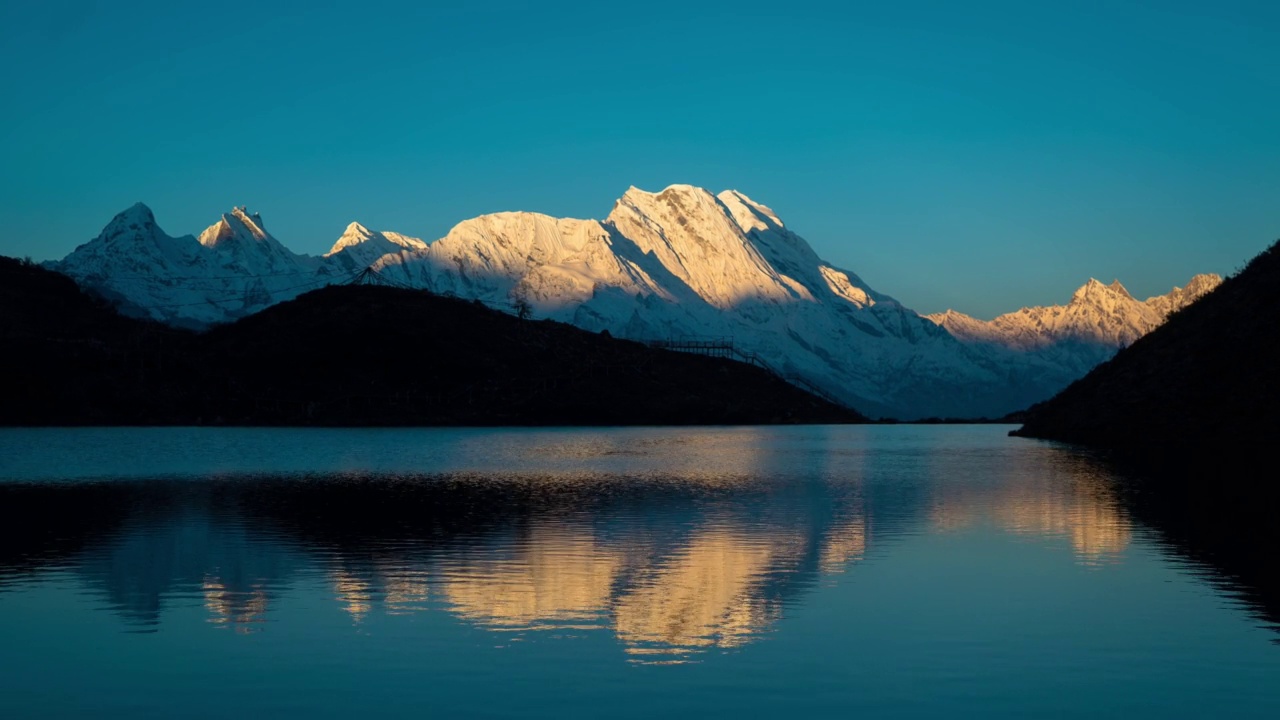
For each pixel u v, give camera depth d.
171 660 28.02
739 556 42.03
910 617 32.19
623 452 112.38
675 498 63.22
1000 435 162.38
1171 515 52.41
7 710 24.58
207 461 95.38
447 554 42.34
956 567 39.66
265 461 95.75
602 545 44.66
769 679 26.61
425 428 170.62
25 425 153.25
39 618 32.03
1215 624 31.20
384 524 51.03
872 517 53.69
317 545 44.50
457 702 25.05
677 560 41.19
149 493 65.75
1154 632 30.41
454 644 29.41
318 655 28.44
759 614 32.59
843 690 25.84
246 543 44.97
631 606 33.53
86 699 25.25
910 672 27.11
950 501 60.47
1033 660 27.98
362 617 32.12
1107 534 46.81
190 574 38.16
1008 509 56.16
